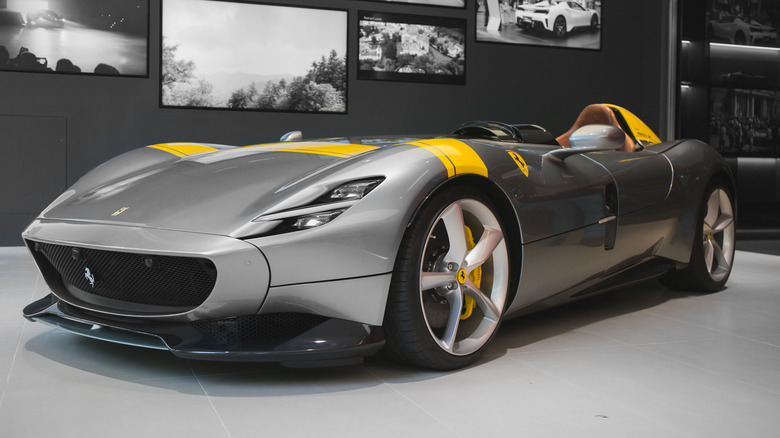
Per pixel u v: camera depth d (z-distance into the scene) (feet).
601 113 9.21
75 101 15.02
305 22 16.30
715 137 15.47
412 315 5.42
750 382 5.46
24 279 10.34
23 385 5.21
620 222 7.51
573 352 6.37
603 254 7.32
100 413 4.63
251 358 5.06
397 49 17.06
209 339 5.22
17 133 14.74
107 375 5.47
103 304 5.75
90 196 6.37
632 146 8.80
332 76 16.57
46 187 14.98
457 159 5.75
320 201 5.26
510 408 4.80
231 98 15.94
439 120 17.54
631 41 19.17
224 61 15.83
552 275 6.70
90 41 15.01
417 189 5.42
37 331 6.93
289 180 5.59
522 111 18.26
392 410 4.74
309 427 4.40
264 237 5.01
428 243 5.71
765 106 14.43
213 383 5.31
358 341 5.25
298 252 5.04
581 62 18.72
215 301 5.02
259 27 16.01
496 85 17.98
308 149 6.61
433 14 17.30
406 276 5.39
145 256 5.20
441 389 5.23
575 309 8.40
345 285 5.19
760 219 14.74
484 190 6.16
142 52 15.33
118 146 15.33
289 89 16.30
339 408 4.77
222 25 15.76
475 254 5.93
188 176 6.22
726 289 9.88
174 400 4.90
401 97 17.17
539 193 6.43
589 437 4.26
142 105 15.40
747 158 14.89
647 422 4.54
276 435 4.26
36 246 6.26
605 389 5.25
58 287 6.22
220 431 4.32
